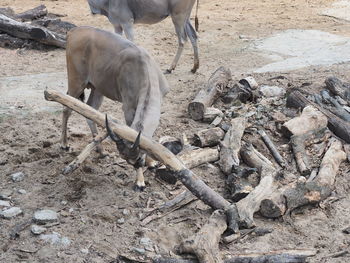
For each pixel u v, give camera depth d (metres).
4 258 7.64
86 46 9.65
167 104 12.88
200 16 21.36
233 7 23.12
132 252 7.88
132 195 9.11
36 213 8.48
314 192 8.95
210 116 11.72
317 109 11.27
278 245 8.09
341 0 24.11
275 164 10.09
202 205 8.96
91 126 10.40
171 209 8.81
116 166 10.02
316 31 19.02
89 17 20.83
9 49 17.03
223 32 19.11
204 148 10.46
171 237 8.24
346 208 9.02
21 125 11.71
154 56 16.55
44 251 7.80
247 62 15.88
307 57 16.22
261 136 10.79
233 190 9.03
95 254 7.79
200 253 7.54
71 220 8.48
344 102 12.19
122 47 9.30
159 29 19.22
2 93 13.58
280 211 8.55
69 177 9.59
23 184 9.41
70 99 8.86
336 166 9.86
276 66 15.40
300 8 22.86
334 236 8.30
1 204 8.77
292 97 11.88
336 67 15.13
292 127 10.68
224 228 8.13
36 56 16.53
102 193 9.13
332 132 11.04
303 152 10.17
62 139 10.51
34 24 17.64
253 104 12.34
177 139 10.36
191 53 16.89
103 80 9.52
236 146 10.19
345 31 19.19
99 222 8.45
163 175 9.44
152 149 8.35
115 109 12.68
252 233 8.29
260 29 19.53
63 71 15.29
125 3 14.10
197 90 13.67
